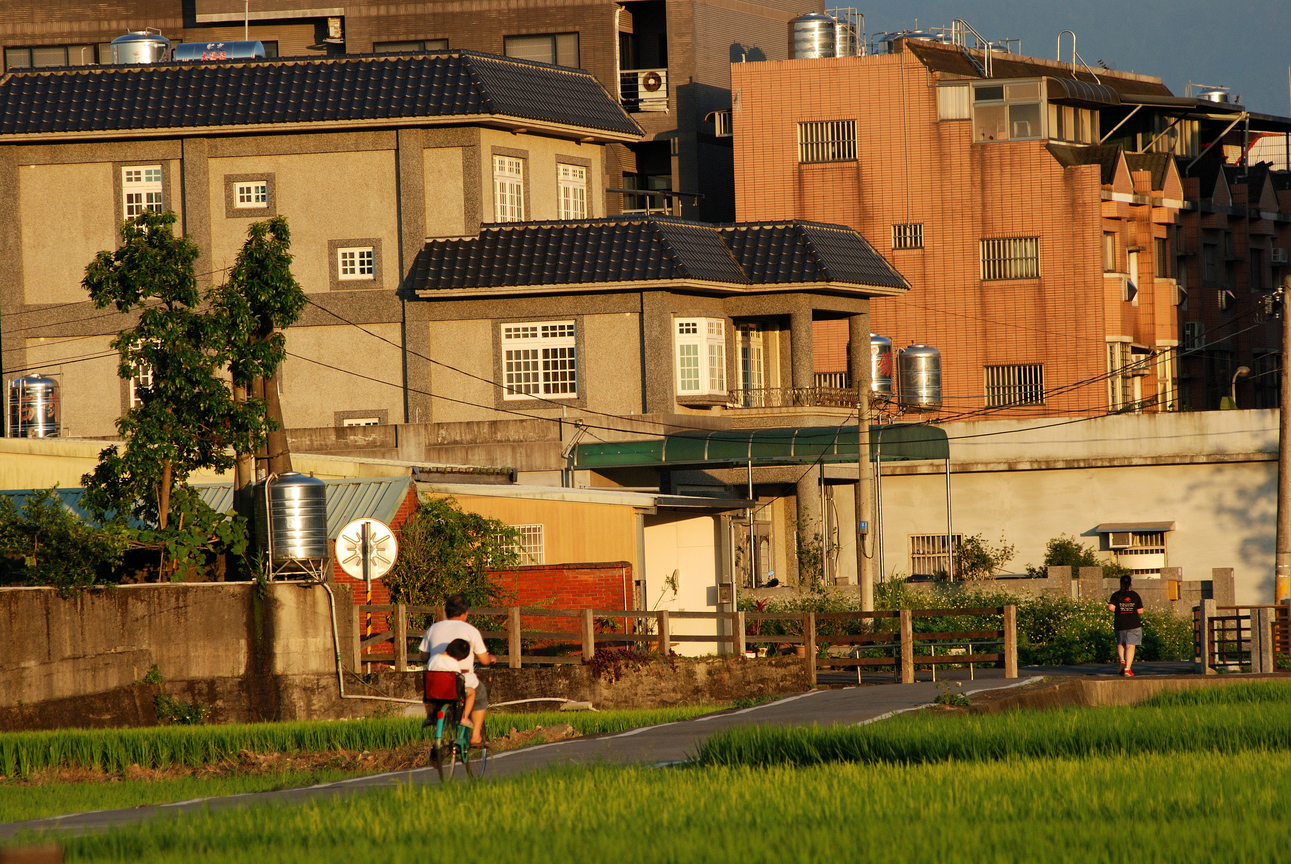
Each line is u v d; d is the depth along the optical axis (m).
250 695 68.75
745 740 41.16
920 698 59.41
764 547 119.25
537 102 124.31
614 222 120.50
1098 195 150.88
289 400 123.25
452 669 40.91
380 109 120.62
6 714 63.97
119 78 125.38
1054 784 32.53
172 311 74.62
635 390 117.88
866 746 40.56
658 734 52.66
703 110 173.75
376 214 122.88
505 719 61.31
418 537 78.69
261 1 174.62
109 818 37.50
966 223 154.38
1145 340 157.88
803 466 117.25
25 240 125.25
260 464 76.62
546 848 26.75
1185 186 166.75
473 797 33.12
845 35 165.12
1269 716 45.59
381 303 122.31
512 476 101.31
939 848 25.94
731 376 121.94
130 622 67.56
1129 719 44.97
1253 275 178.25
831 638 70.88
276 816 32.00
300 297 76.44
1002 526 129.25
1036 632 92.19
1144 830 27.05
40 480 91.06
